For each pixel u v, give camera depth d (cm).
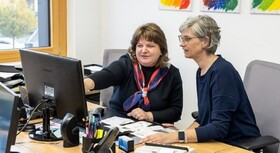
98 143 154
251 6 266
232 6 277
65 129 168
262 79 219
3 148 128
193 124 214
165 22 324
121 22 360
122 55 267
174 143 179
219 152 170
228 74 190
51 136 182
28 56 187
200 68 204
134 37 235
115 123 203
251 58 273
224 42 286
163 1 321
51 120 205
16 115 125
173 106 239
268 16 259
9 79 262
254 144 184
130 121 208
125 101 236
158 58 236
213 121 187
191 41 194
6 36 333
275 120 206
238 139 197
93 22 374
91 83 220
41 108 188
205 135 181
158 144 169
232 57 283
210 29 193
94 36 377
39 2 354
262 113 214
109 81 231
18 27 340
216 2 286
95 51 381
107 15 373
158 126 201
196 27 192
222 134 184
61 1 362
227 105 187
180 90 241
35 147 170
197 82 208
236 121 198
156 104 233
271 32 259
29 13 347
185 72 316
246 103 200
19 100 129
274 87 211
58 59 172
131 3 348
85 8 365
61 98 178
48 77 179
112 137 156
